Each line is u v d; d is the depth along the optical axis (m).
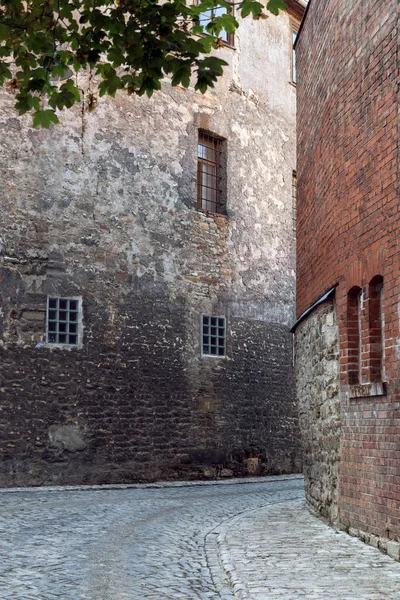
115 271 16.62
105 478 15.86
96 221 16.44
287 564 6.80
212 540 8.50
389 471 7.39
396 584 5.95
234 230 19.67
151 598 5.71
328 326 9.78
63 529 9.11
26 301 15.19
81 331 15.87
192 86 18.81
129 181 17.14
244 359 19.47
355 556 7.21
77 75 16.41
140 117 17.52
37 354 15.19
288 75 22.22
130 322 16.77
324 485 9.97
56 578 6.34
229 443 18.66
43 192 15.69
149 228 17.42
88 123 16.53
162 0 15.75
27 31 6.03
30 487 14.61
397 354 7.24
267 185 20.98
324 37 10.45
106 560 7.23
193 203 18.55
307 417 11.54
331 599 5.42
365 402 8.15
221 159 19.81
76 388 15.65
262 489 15.89
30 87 6.12
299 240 12.85
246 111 20.45
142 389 16.81
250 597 5.49
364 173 8.31
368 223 8.14
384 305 7.62
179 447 17.39
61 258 15.77
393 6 7.51
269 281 20.66
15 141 15.45
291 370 21.03
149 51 5.73
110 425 16.09
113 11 5.95
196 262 18.47
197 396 18.03
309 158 11.74
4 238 15.06
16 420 14.75
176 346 17.69
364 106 8.36
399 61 7.32
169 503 12.59
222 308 19.03
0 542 8.02
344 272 8.99
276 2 5.94
